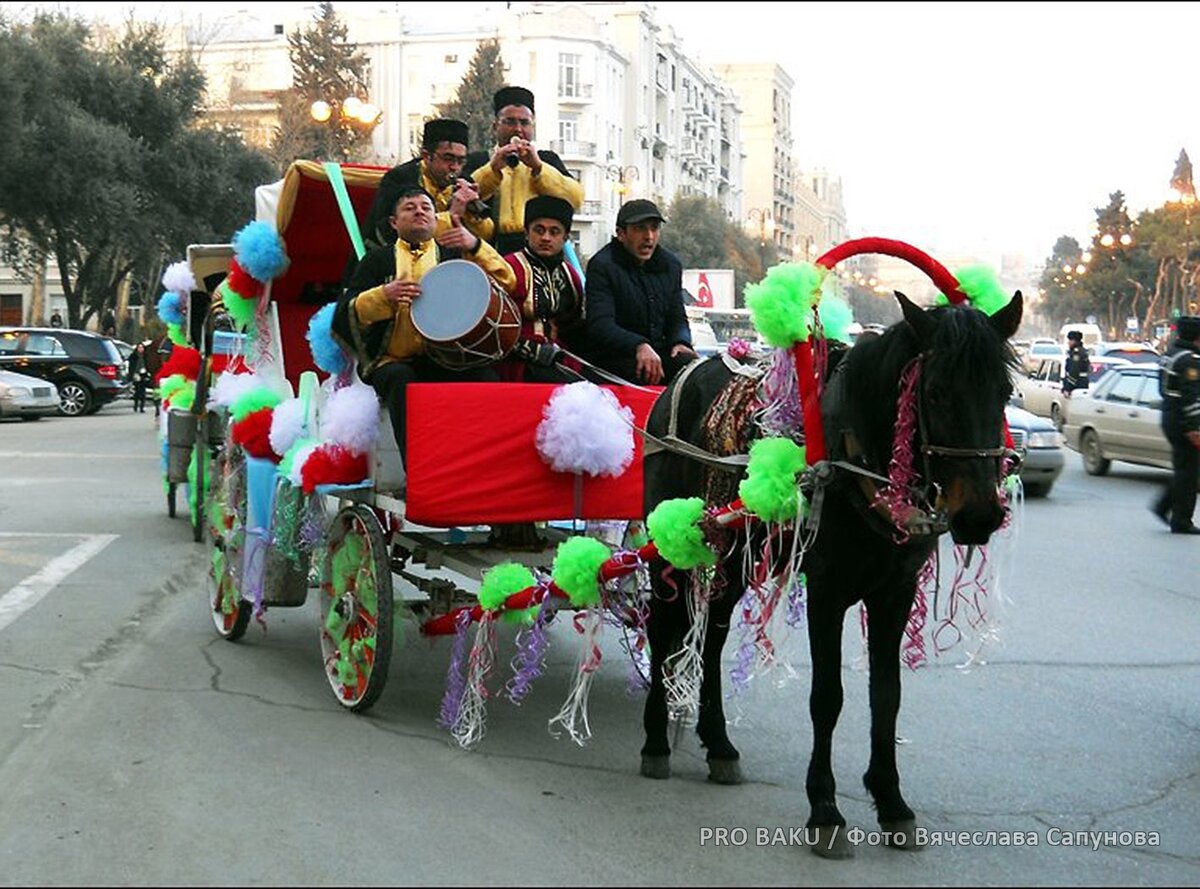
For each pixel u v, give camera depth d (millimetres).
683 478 5812
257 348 8250
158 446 21531
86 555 11352
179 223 41375
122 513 13969
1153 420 18125
